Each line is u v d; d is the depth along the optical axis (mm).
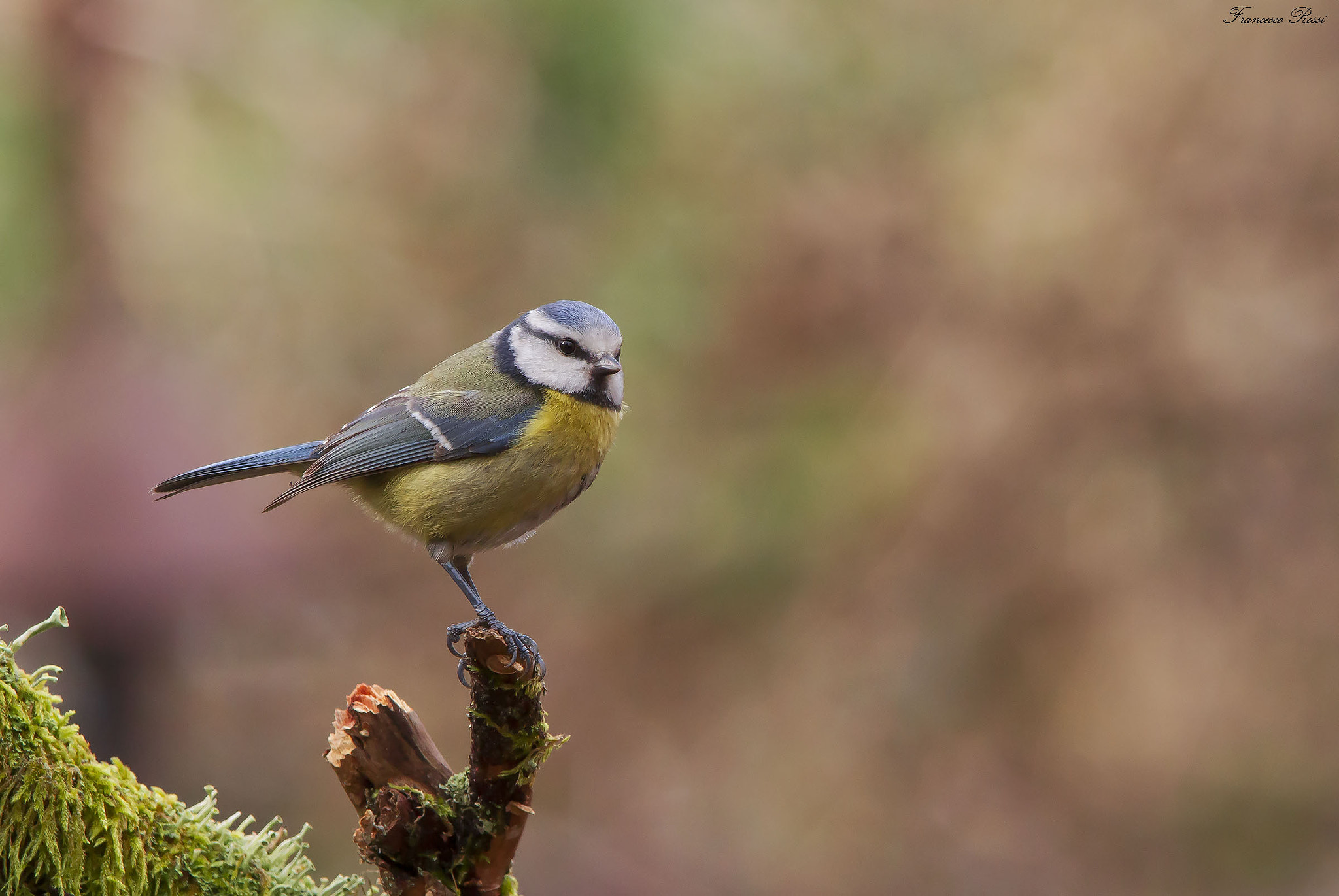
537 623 12977
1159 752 12016
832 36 12516
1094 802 12141
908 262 12242
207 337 10930
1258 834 11930
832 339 12320
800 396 12414
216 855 4113
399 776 4594
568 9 11094
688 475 12586
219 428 10320
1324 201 11719
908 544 12273
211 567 9688
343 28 11227
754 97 12281
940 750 12336
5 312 9578
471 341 12359
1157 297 11891
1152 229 11891
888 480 12250
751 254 12289
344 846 12133
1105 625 12016
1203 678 11977
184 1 10414
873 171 12344
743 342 12336
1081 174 11953
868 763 12414
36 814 3832
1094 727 12086
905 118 12469
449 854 4586
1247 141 11781
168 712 9914
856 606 12438
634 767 12844
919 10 12586
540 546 12961
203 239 11000
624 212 12250
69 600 9133
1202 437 11992
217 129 10836
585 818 12719
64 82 9633
